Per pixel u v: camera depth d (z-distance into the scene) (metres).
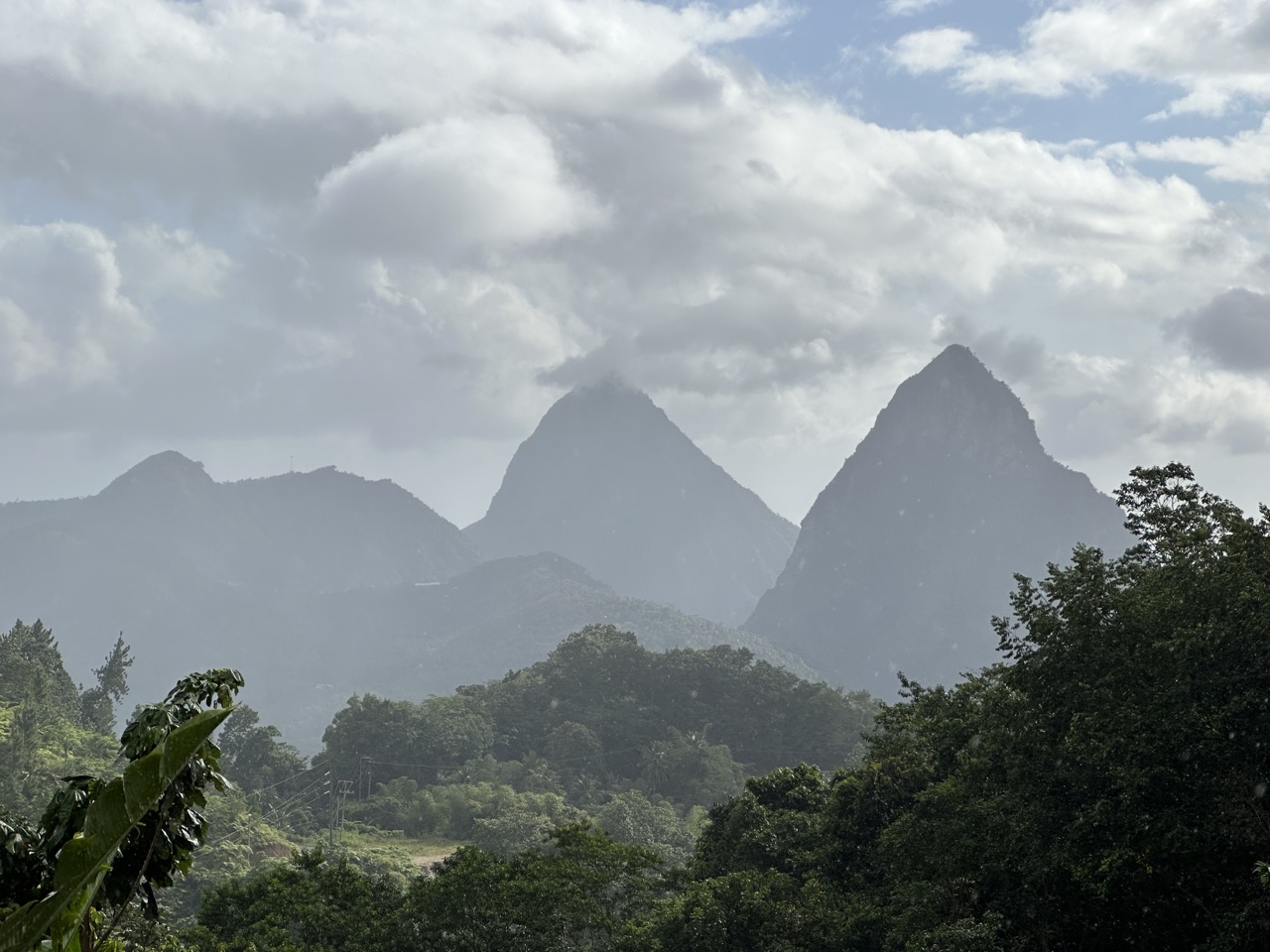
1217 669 27.19
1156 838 27.44
